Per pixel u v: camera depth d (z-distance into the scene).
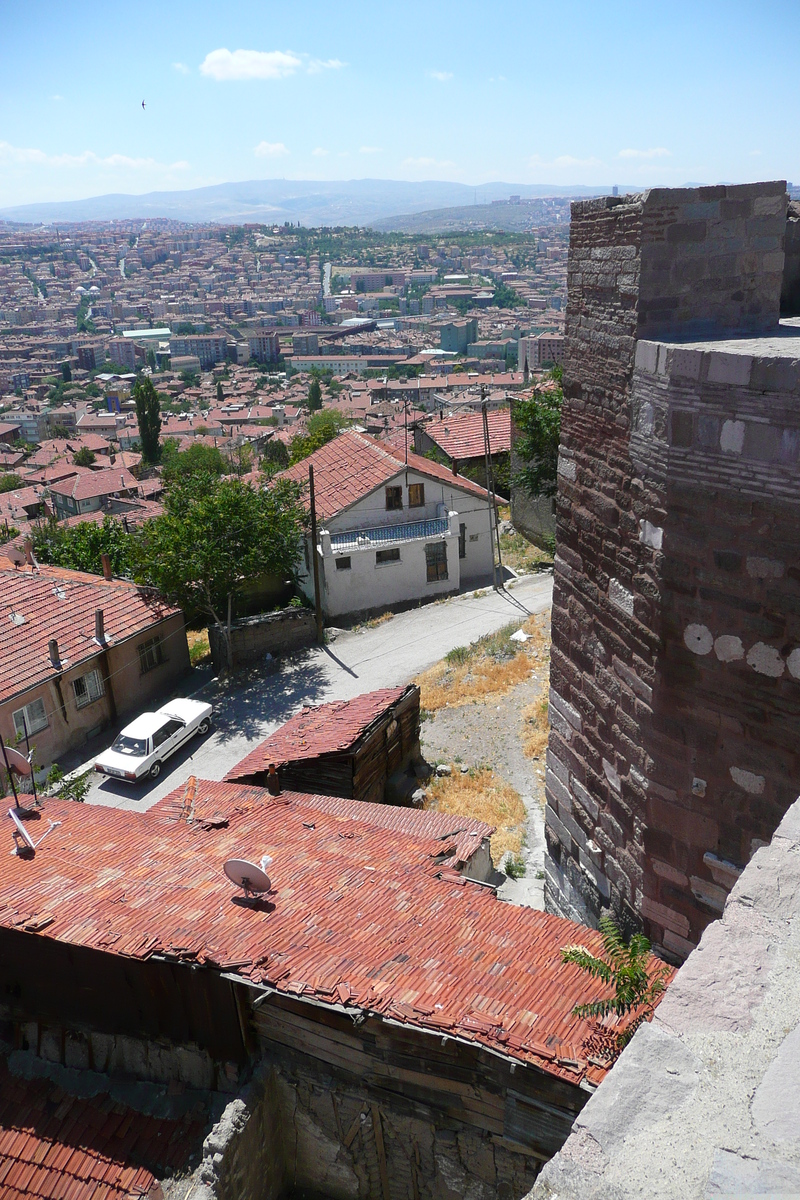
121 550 40.09
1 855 11.70
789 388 6.96
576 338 9.82
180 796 14.41
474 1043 7.55
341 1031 8.66
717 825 8.73
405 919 9.94
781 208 8.57
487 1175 8.42
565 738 11.52
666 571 8.52
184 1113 9.45
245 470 101.06
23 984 10.34
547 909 12.84
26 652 27.94
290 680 31.97
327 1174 9.55
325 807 16.27
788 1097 3.06
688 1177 2.86
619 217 8.55
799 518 7.18
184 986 9.22
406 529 38.03
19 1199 8.91
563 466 10.55
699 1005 3.54
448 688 28.23
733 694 8.17
